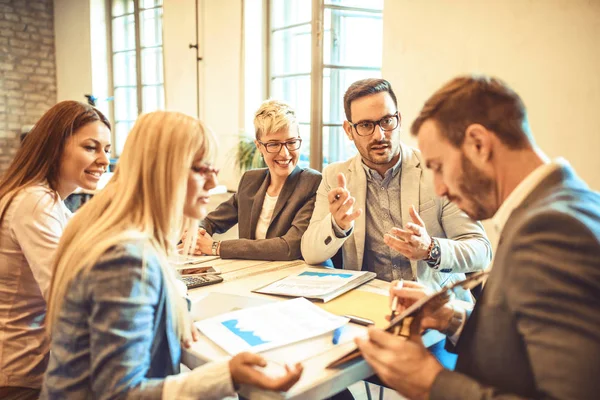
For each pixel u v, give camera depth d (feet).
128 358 3.09
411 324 3.13
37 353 4.78
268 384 3.01
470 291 5.70
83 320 3.19
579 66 7.98
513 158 2.82
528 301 2.42
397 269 6.12
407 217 6.00
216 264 6.21
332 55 12.67
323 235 5.83
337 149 13.33
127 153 3.51
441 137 2.96
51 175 5.02
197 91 16.22
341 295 4.83
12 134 21.13
